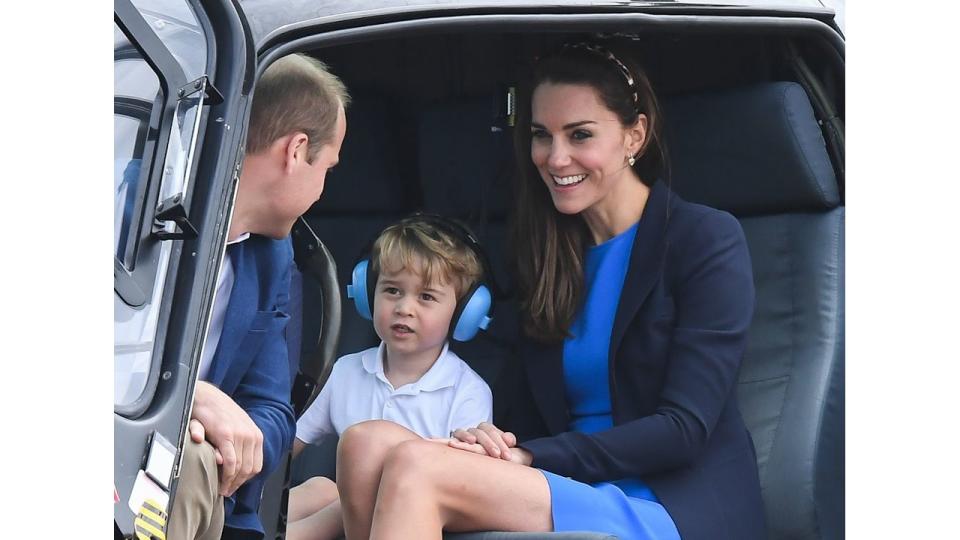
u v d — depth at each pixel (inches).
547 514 356.8
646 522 370.9
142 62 293.0
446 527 356.8
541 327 414.6
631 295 402.3
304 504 424.5
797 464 416.5
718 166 439.5
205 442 311.9
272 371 354.3
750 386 430.0
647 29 380.5
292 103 343.6
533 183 422.9
